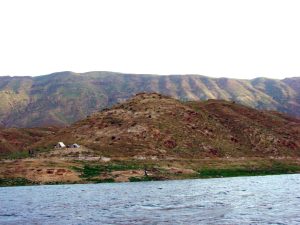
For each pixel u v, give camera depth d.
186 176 144.62
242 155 184.12
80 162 150.50
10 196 93.38
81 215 59.44
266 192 87.19
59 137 195.38
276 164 176.88
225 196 80.12
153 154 167.62
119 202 74.50
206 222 50.00
